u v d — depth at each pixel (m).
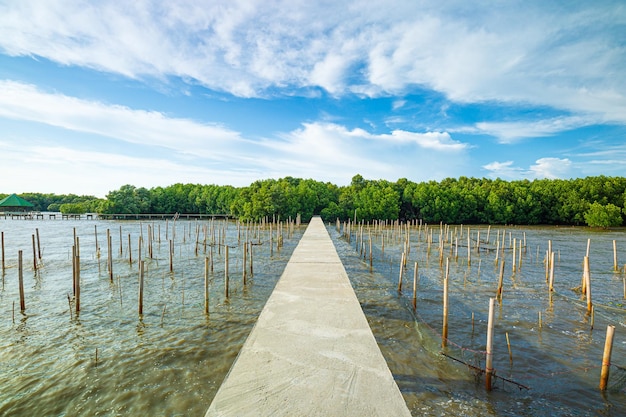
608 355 9.27
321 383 4.08
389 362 10.81
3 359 10.94
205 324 13.95
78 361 10.83
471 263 28.73
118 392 9.22
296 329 5.76
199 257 30.23
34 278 21.75
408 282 21.56
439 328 13.78
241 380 4.14
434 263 28.58
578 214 72.94
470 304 17.03
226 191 100.19
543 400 8.97
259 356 4.78
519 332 13.48
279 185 85.56
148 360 10.93
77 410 8.47
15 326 13.61
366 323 6.05
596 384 9.77
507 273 24.61
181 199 104.38
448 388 9.42
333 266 11.59
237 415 3.48
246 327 13.66
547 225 79.19
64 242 39.53
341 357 4.75
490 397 9.04
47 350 11.55
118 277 20.55
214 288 19.52
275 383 4.07
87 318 14.55
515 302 17.44
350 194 86.44
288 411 3.54
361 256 31.95
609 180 79.12
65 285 19.95
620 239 47.34
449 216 81.62
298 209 78.88
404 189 90.81
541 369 10.57
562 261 29.52
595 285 21.25
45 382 9.66
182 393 9.19
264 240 44.25
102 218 88.62
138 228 60.94
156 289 19.20
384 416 3.47
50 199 139.00
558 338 12.95
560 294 18.97
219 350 11.65
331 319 6.24
